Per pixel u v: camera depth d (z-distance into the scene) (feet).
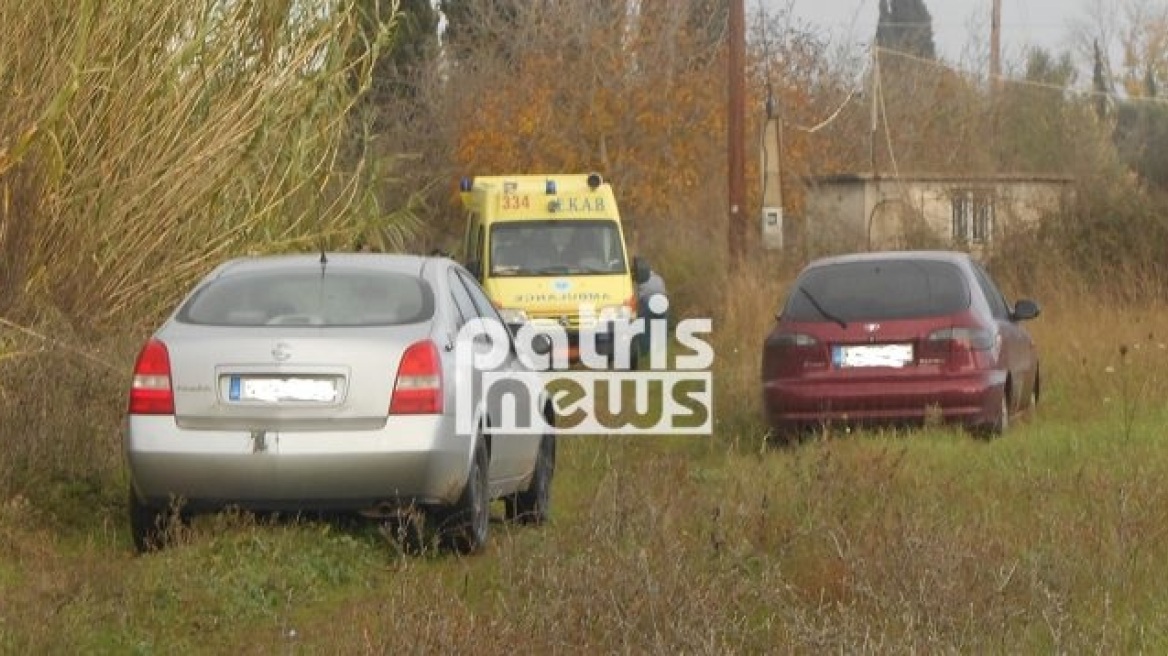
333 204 101.30
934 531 53.83
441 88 249.34
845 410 85.76
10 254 75.56
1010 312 95.40
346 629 48.70
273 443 56.80
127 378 70.54
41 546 59.72
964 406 84.53
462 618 45.68
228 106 86.89
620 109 227.40
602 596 47.44
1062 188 169.68
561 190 150.10
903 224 175.32
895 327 85.71
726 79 230.27
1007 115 265.95
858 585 48.62
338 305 60.18
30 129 70.59
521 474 67.82
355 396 57.21
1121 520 54.90
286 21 90.99
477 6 259.80
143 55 80.79
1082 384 101.30
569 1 238.89
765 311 145.18
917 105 268.82
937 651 42.86
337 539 57.98
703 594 47.75
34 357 68.59
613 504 57.26
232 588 52.49
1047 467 71.00
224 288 61.16
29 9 73.51
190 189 84.99
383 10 103.91
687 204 207.51
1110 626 45.44
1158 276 146.72
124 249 82.12
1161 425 82.12
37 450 65.41
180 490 57.31
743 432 93.71
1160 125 250.16
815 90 256.52
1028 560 51.11
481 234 148.77
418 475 57.26
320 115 97.76
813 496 62.54
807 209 210.59
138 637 48.16
